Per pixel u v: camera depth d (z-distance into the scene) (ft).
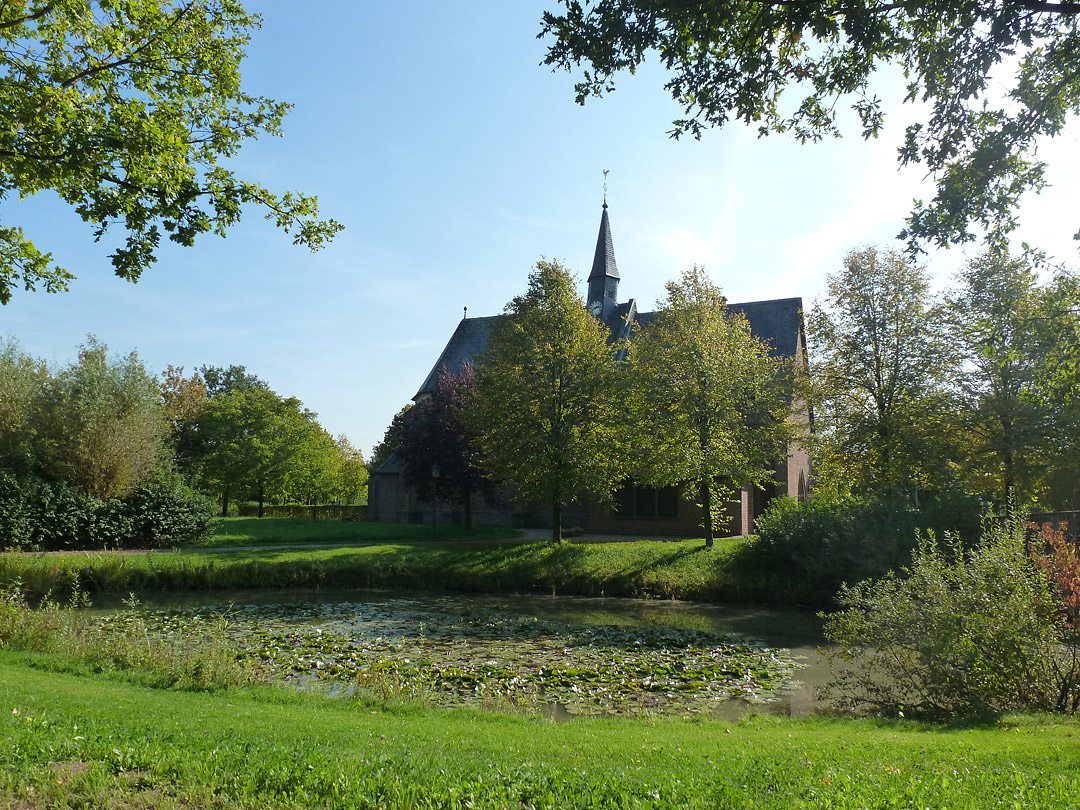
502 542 91.76
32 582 68.44
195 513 96.27
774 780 17.29
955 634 30.89
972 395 70.13
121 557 75.72
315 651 44.55
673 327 83.76
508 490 121.08
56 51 35.29
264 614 60.03
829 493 80.12
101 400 91.45
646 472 81.92
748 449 81.51
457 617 58.85
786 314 121.19
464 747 21.15
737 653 46.26
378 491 131.03
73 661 35.27
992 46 25.27
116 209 34.32
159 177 34.04
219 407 170.60
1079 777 17.31
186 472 167.63
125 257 35.65
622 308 131.34
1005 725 26.81
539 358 82.23
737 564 73.15
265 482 166.81
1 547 81.82
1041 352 39.19
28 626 39.93
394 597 70.79
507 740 22.67
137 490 93.50
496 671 39.73
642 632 52.95
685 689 36.91
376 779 16.67
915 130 28.89
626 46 26.68
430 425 103.65
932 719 30.55
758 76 27.55
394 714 28.45
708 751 21.22
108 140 32.89
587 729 26.35
